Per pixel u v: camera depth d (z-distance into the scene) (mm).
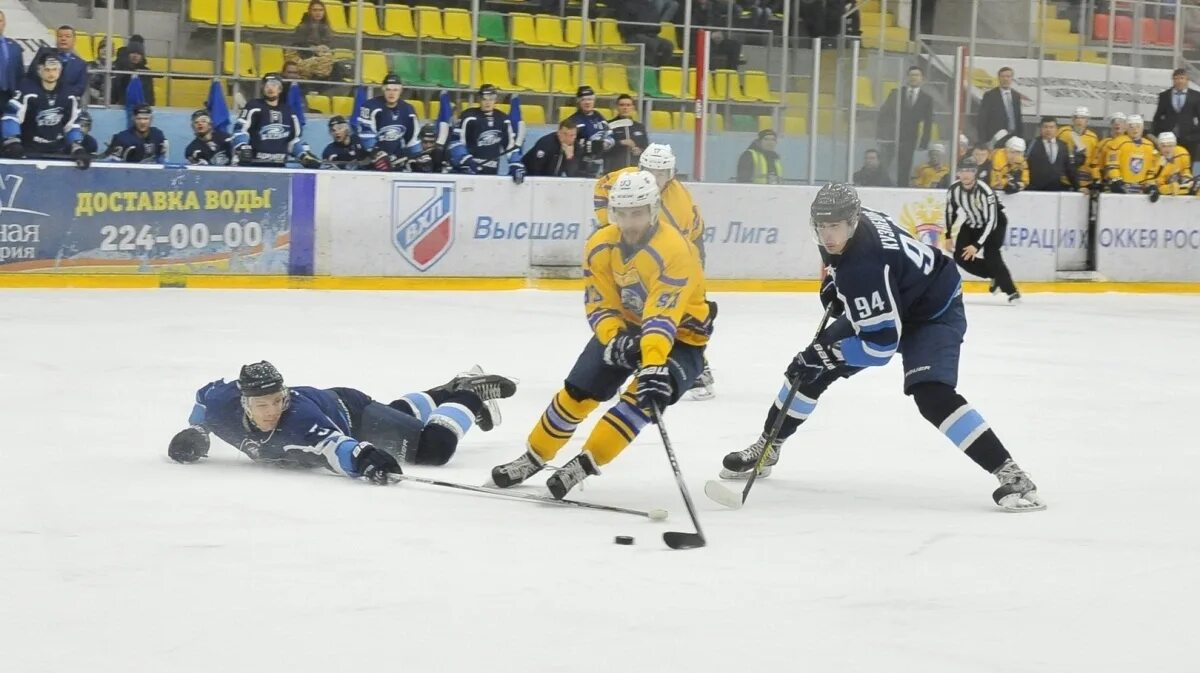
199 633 9195
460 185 36875
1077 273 43562
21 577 10406
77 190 33469
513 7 46906
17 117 33562
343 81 41500
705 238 39656
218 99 38312
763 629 9547
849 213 12758
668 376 12867
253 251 35125
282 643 9023
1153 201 44188
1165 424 19359
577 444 16703
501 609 9828
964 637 9484
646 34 46812
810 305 36375
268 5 43688
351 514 12539
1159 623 9891
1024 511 13461
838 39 41875
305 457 14055
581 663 8773
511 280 37625
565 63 45125
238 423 14156
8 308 29047
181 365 22125
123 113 38906
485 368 22969
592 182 38312
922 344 13688
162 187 34188
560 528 12273
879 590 10570
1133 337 31188
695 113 40656
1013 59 48656
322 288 35719
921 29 48812
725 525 12625
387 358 23703
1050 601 10383
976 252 38594
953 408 13516
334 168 37250
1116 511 13562
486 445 16328
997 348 28344
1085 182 44344
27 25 40375
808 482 14867
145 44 42000
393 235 36312
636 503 13547
